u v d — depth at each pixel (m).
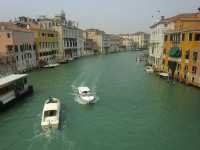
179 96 28.97
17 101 27.39
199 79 31.89
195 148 15.98
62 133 18.34
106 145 16.50
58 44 78.06
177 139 17.28
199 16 45.06
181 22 41.78
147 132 18.56
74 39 94.88
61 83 38.31
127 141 17.08
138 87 35.03
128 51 167.62
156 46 52.53
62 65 66.75
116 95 30.06
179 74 37.81
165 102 26.48
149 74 48.25
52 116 19.25
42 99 28.22
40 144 16.67
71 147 16.22
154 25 55.16
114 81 40.47
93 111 23.59
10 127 19.66
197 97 28.28
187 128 19.20
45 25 76.31
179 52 37.50
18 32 48.94
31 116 22.22
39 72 51.31
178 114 22.50
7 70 43.69
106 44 141.25
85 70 55.19
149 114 22.66
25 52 52.50
